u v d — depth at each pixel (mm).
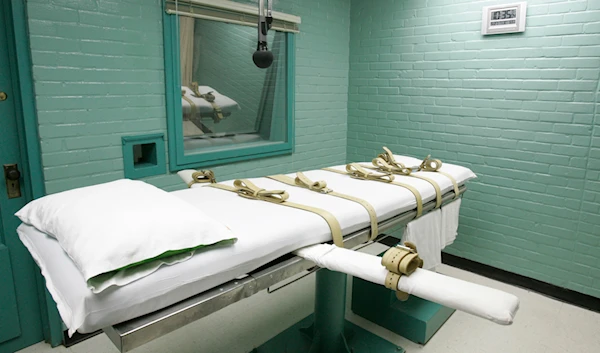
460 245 3590
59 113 2283
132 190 1452
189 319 1173
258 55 1803
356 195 1986
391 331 2617
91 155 2441
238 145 3279
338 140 4152
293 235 1464
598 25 2686
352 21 3996
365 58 3957
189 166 2916
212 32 2941
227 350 2428
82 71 2336
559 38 2850
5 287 2312
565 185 2975
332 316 2232
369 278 1333
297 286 3227
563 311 2855
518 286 3252
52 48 2207
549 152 3012
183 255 1184
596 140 2801
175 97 2758
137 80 2578
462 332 2594
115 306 1030
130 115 2580
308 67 3682
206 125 3064
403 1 3607
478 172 3393
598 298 2918
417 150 3744
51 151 2281
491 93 3223
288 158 3664
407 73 3686
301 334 2436
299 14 3496
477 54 3246
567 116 2895
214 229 1258
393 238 4062
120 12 2439
